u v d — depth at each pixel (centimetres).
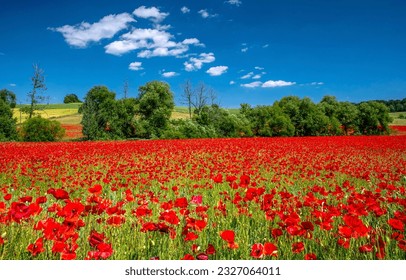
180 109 11856
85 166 1493
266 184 1058
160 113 5341
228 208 672
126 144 2697
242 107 6619
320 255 454
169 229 428
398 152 2462
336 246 474
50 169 1330
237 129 5294
